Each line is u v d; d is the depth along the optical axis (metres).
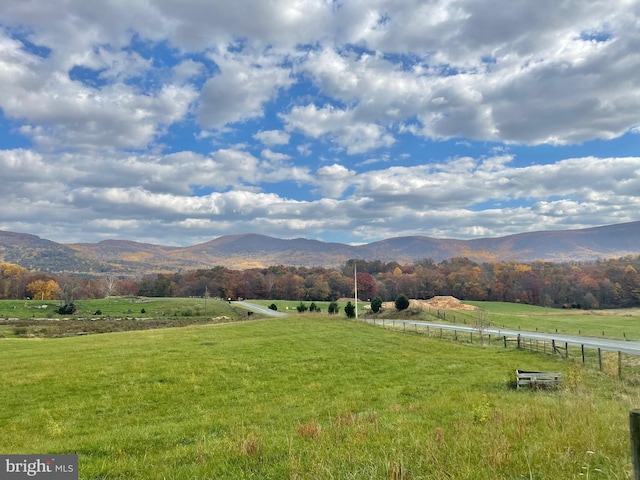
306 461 8.21
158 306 119.06
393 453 7.93
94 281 170.88
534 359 32.91
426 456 7.73
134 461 9.83
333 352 35.69
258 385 23.27
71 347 38.72
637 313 97.81
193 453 10.09
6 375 25.86
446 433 10.20
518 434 9.45
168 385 23.27
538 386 20.23
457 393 19.09
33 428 16.25
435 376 25.39
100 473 9.02
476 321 62.69
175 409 18.67
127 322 82.94
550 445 8.14
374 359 32.34
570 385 20.14
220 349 36.00
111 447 11.52
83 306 113.62
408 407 15.91
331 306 98.31
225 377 25.19
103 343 41.34
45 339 47.88
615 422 10.45
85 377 25.06
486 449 7.86
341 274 180.88
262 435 11.47
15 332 63.16
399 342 45.00
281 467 8.02
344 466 7.54
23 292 152.25
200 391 22.02
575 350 36.53
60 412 18.45
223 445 10.48
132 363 29.14
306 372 27.11
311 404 18.20
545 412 12.03
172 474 8.31
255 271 197.88
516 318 81.94
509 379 22.39
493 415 12.17
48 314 99.81
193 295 174.38
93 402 19.97
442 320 78.62
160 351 34.75
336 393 20.89
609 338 49.19
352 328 59.44
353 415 14.09
